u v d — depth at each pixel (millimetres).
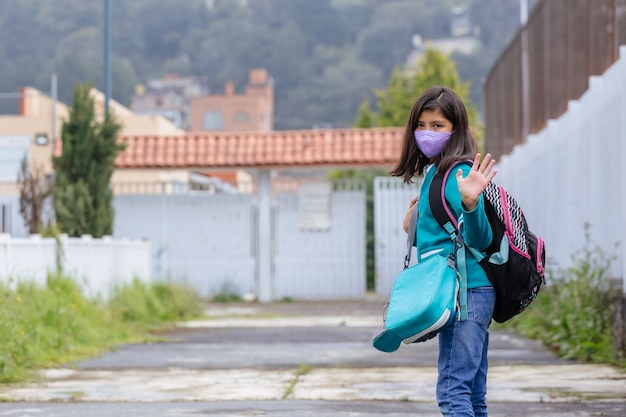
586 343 24734
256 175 60531
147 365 24562
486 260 11016
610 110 26688
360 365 24375
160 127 90000
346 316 45094
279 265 58500
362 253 58250
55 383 21094
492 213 11000
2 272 26609
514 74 46875
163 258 58969
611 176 26812
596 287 26453
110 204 41281
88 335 28828
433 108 11297
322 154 57281
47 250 30781
